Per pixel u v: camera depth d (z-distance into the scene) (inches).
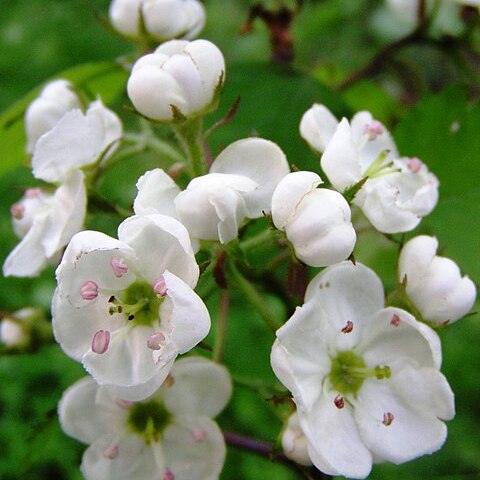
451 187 2.8
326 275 2.2
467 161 2.8
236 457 4.8
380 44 4.5
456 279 2.3
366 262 3.0
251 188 2.1
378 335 2.3
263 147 2.2
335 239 2.1
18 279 5.5
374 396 2.3
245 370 4.6
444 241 2.8
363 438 2.2
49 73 6.5
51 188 2.7
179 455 2.4
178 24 2.8
